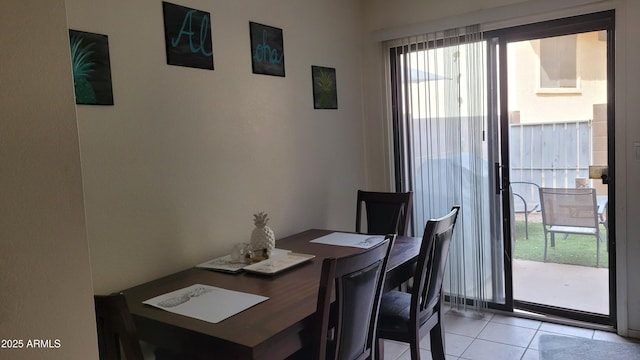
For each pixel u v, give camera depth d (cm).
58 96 66
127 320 131
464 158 336
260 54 272
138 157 206
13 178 62
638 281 283
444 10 333
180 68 225
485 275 339
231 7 253
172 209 222
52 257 66
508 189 329
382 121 371
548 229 322
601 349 275
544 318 322
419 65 349
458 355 280
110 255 196
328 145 334
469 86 327
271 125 282
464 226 341
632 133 276
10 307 62
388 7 358
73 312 68
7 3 61
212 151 243
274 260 225
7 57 61
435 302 236
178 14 223
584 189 304
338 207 345
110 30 195
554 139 310
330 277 149
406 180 366
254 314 159
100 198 192
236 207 258
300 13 305
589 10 284
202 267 223
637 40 270
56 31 66
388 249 178
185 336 149
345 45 352
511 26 312
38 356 65
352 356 173
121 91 199
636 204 279
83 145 186
